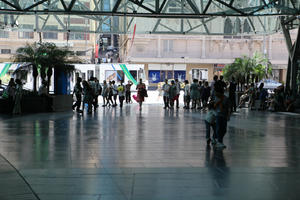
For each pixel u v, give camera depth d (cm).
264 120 1667
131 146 929
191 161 755
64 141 996
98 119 1623
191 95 2308
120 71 4253
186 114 1923
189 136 1113
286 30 2312
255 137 1117
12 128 1273
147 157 791
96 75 4225
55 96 2033
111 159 766
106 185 568
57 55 2066
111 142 988
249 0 2509
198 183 584
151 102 3039
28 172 646
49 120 1555
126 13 1728
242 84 2962
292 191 545
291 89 2223
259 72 3077
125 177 618
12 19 2558
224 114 907
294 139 1079
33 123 1434
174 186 566
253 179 613
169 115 1861
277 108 2206
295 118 1772
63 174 634
